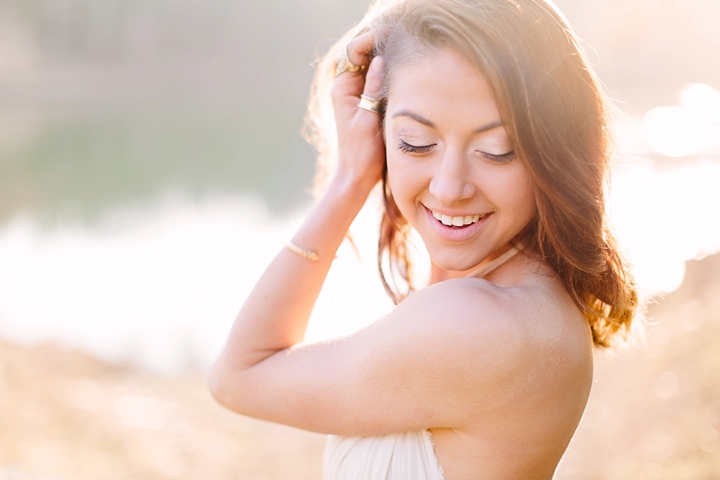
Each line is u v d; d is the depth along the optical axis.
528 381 1.09
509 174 1.14
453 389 1.11
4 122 35.34
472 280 1.16
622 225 1.60
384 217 1.64
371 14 1.50
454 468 1.18
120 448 5.49
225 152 26.94
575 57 1.14
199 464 5.40
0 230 15.49
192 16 57.62
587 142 1.16
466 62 1.09
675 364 5.17
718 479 3.25
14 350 8.21
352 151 1.46
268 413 1.31
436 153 1.17
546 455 1.16
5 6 52.41
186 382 7.52
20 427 5.66
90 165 24.52
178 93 46.78
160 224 15.59
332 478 1.35
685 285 7.48
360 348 1.20
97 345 8.69
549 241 1.24
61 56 52.47
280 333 1.39
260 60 55.84
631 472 3.71
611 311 1.27
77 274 12.07
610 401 5.07
